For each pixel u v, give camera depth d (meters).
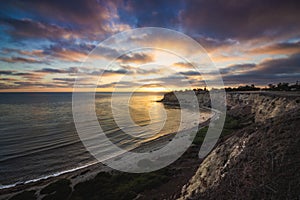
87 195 13.21
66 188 14.40
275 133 9.58
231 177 8.48
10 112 67.00
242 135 11.74
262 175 7.39
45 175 18.34
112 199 12.42
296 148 7.80
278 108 27.78
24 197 13.54
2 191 15.10
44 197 13.34
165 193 12.46
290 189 6.28
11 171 19.33
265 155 8.35
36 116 58.59
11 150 25.84
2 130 38.66
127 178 15.65
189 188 11.04
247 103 52.19
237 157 9.61
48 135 34.44
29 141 30.45
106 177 16.14
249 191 7.05
